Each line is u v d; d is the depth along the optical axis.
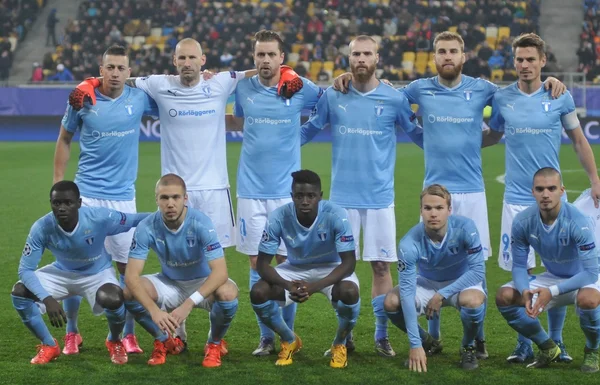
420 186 14.63
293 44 26.17
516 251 5.80
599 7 27.16
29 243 5.77
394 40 25.78
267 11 26.75
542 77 22.97
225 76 6.70
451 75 6.40
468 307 5.59
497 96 6.48
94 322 6.96
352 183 6.52
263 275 5.78
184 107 6.60
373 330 6.77
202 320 7.03
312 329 6.77
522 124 6.34
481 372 5.63
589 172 6.37
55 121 22.31
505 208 6.51
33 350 6.14
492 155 19.36
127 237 6.53
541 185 5.49
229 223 6.84
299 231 5.85
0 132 22.36
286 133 6.57
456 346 6.30
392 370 5.69
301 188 5.59
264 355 6.07
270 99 6.54
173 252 5.79
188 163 6.64
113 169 6.53
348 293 5.63
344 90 6.47
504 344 6.32
